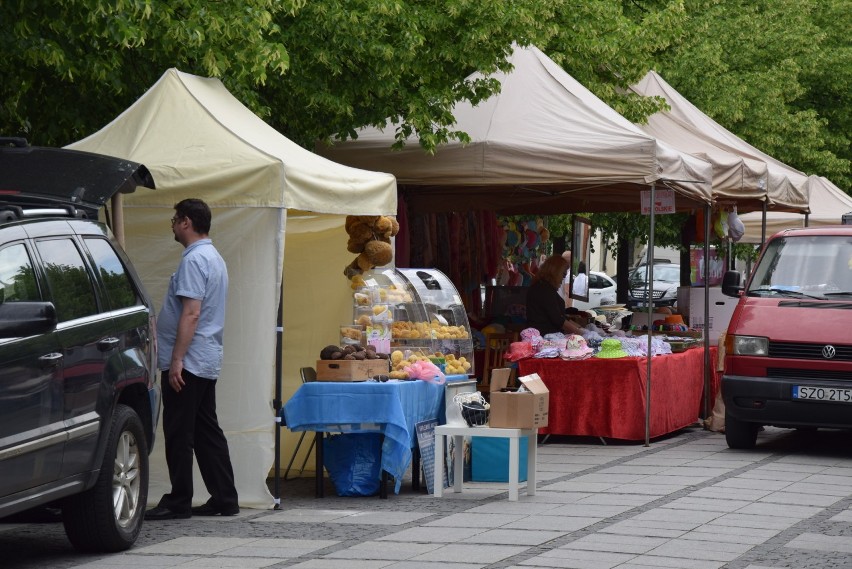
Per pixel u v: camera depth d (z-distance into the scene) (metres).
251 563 8.59
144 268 11.14
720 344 17.58
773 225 27.97
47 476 7.97
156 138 11.04
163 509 10.42
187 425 10.34
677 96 22.80
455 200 19.83
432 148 15.80
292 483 12.64
